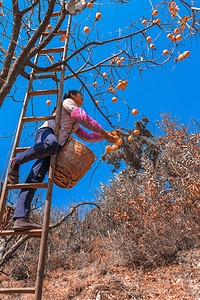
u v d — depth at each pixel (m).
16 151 2.81
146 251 6.13
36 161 2.73
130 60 3.30
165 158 8.04
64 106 2.90
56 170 2.82
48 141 2.52
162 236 6.14
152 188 6.52
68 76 3.63
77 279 6.09
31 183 2.53
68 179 2.88
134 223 6.65
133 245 6.23
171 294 4.61
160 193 6.71
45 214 2.39
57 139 2.71
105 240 7.79
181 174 6.96
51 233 8.86
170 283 5.05
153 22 3.09
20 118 2.96
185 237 6.33
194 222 6.21
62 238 8.81
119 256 6.55
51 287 6.01
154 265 5.88
